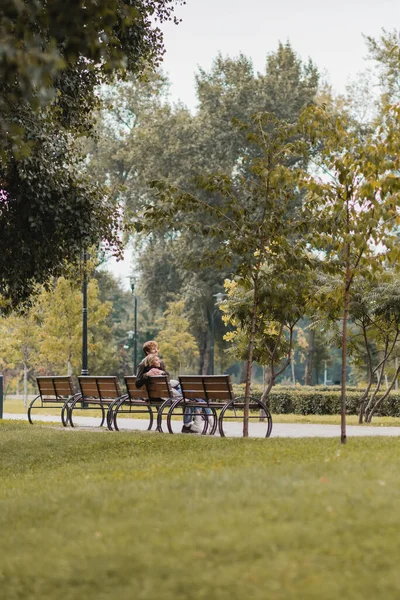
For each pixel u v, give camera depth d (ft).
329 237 41.37
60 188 59.67
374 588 15.24
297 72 185.98
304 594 15.02
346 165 37.37
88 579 16.81
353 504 20.93
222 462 31.19
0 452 46.11
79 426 66.44
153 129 188.75
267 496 22.58
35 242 61.31
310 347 185.26
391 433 57.77
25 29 26.25
